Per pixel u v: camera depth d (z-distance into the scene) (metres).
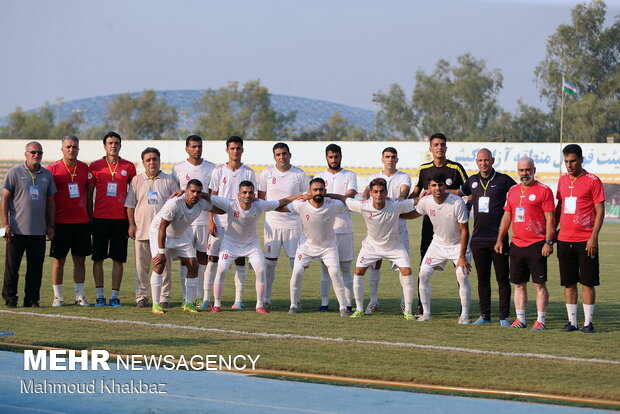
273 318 14.02
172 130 130.50
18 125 130.25
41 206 15.04
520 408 8.14
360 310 14.52
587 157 58.53
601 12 90.38
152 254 14.54
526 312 15.30
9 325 12.83
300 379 9.38
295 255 15.17
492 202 13.73
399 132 106.38
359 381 9.27
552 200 13.00
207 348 11.06
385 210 14.00
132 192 15.33
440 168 14.92
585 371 9.80
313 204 14.27
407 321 13.94
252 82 115.81
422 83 104.44
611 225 46.06
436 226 14.02
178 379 9.31
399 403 8.29
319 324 13.38
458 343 11.64
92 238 15.52
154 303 14.50
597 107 87.06
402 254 14.41
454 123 103.56
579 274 12.90
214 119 116.06
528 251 13.09
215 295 14.77
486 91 102.56
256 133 115.44
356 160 63.44
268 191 15.81
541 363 10.24
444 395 8.69
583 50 91.44
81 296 15.54
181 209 14.21
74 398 8.45
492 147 60.12
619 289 18.75
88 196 15.43
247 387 8.95
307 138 126.94
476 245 13.84
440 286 19.39
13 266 15.06
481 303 13.91
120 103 130.75
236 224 14.66
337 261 14.64
